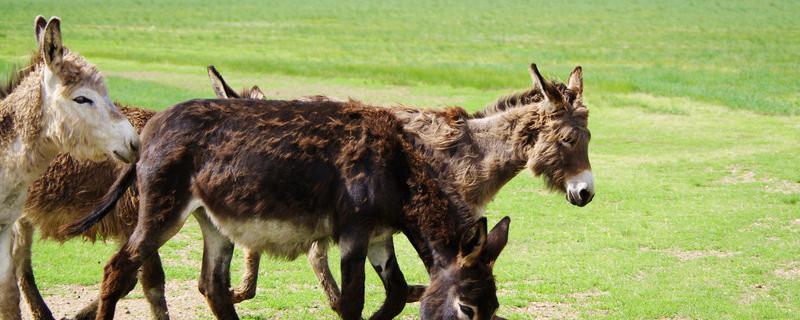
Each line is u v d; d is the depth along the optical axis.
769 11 129.00
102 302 11.88
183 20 108.19
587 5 146.75
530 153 14.27
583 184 14.28
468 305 10.87
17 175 11.45
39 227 13.66
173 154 11.90
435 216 11.84
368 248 12.98
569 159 14.27
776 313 14.48
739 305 14.94
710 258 17.83
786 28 101.50
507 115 14.28
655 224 20.55
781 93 46.91
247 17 116.56
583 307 14.91
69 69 10.89
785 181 25.56
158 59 56.72
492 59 66.75
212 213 12.24
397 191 12.14
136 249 11.87
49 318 13.76
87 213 13.22
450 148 13.66
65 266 16.69
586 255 18.02
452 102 40.25
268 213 12.15
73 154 11.20
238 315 14.39
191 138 12.02
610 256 17.94
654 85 46.97
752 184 25.08
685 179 25.59
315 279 16.48
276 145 12.09
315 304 15.12
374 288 16.12
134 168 12.12
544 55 70.38
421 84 47.06
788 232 19.83
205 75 48.16
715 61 66.06
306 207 12.23
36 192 13.16
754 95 44.84
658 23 110.44
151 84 41.38
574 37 90.75
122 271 11.84
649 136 33.12
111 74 46.59
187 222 20.44
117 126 11.05
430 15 125.25
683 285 16.05
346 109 12.55
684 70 58.66
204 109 12.22
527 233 19.72
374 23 109.31
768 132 34.03
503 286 16.05
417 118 13.50
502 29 101.06
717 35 92.38
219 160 12.02
